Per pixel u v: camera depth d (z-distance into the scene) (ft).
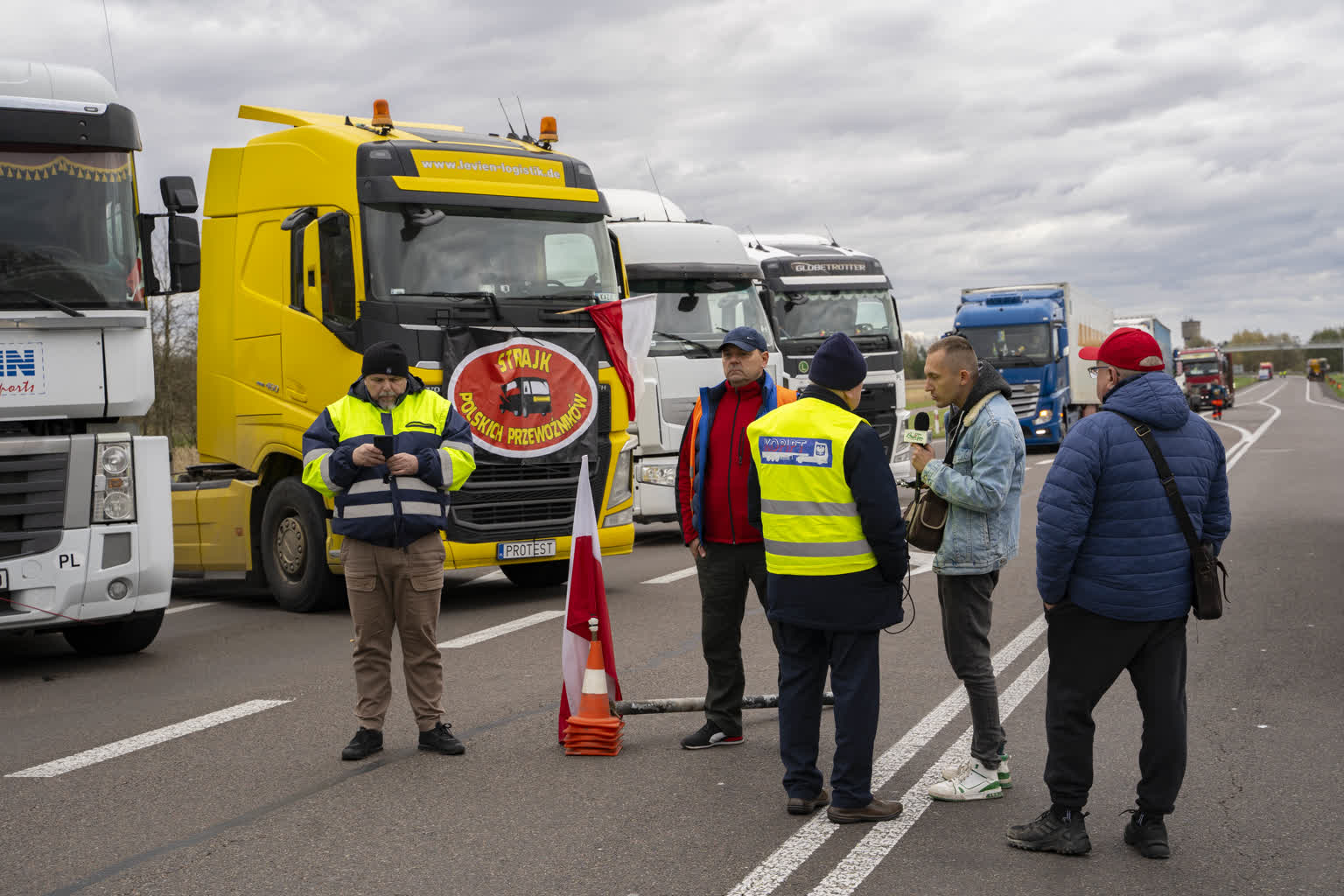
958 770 18.48
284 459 36.70
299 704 24.39
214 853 16.10
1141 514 15.25
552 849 16.12
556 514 35.09
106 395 26.68
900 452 61.16
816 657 17.48
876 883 14.79
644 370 49.11
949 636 18.02
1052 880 14.84
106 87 27.55
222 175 37.81
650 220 51.80
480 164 34.50
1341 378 461.78
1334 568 39.22
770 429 17.30
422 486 20.53
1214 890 14.51
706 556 20.79
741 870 15.28
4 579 25.85
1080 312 113.09
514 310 34.01
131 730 22.65
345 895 14.64
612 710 21.26
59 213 26.32
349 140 33.50
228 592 42.83
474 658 28.45
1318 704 22.93
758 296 52.26
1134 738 20.83
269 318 35.73
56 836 16.83
